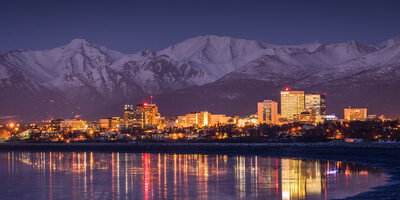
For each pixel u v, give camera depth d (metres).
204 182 174.00
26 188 166.50
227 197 142.75
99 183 176.25
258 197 141.25
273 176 187.38
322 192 143.75
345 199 130.25
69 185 172.12
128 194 150.75
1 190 162.50
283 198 137.88
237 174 196.88
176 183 172.62
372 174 183.12
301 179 175.38
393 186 148.25
